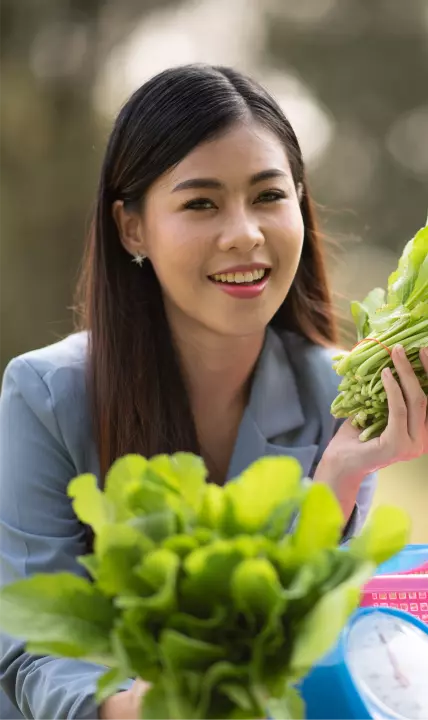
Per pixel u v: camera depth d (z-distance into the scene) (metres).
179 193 1.61
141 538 0.96
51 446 1.77
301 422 1.90
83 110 10.00
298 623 0.95
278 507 0.99
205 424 1.89
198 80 1.65
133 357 1.79
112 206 1.81
